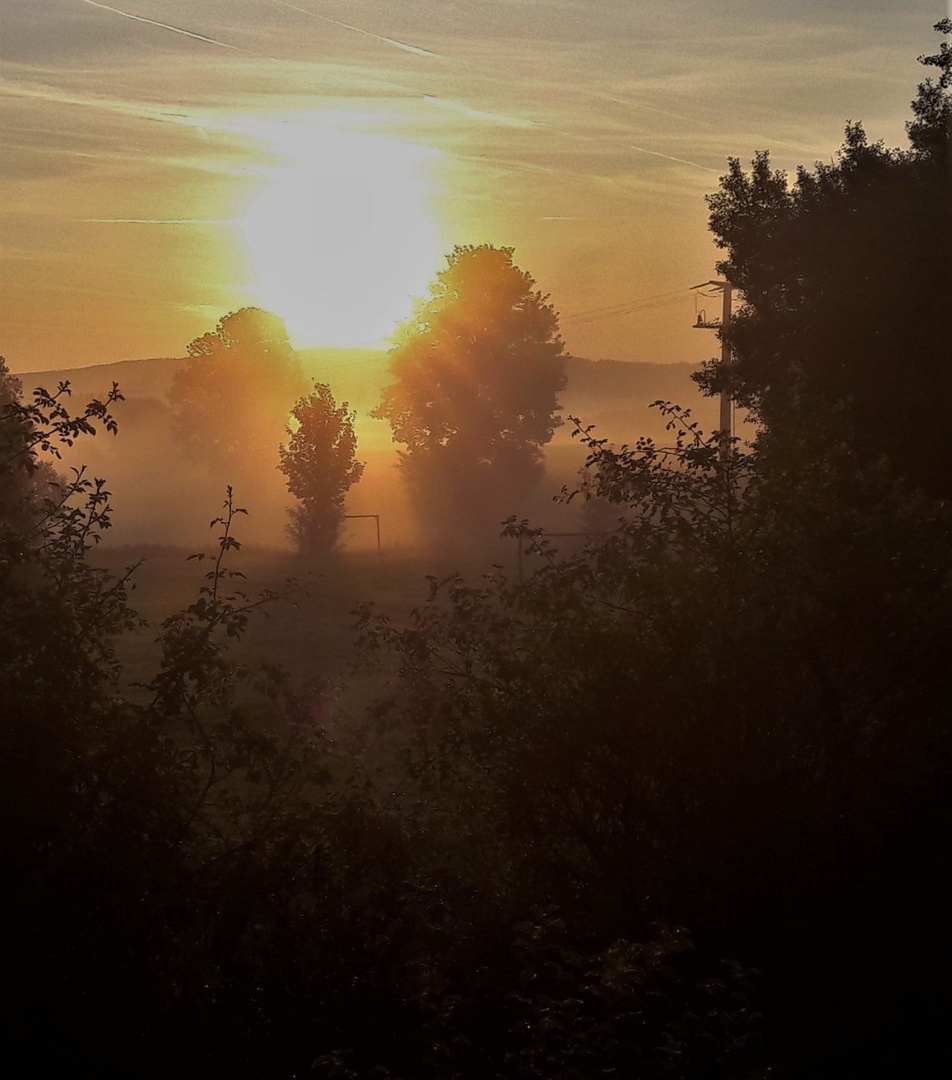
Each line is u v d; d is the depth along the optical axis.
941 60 23.47
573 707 8.46
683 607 8.49
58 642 7.30
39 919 6.69
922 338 20.30
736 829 8.18
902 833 8.40
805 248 25.33
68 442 8.13
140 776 7.07
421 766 8.88
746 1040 5.80
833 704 8.41
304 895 7.16
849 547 8.34
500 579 9.52
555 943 6.40
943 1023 7.79
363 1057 6.74
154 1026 6.73
